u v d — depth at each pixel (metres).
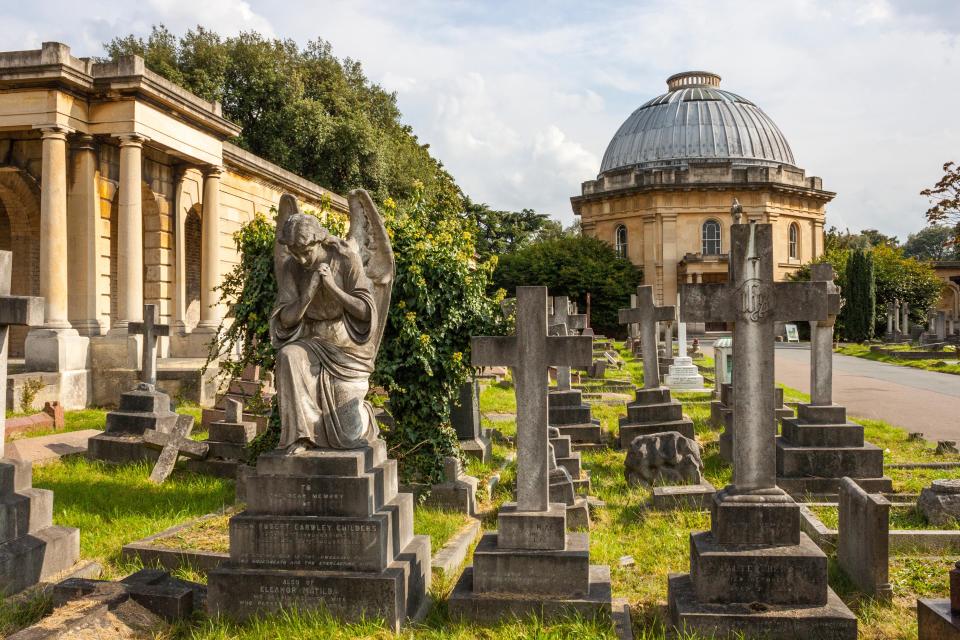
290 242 6.16
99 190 20.83
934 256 113.69
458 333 9.72
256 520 5.92
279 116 38.31
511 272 59.97
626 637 5.55
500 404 18.66
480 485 10.18
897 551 7.48
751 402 6.09
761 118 68.38
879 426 15.80
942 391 23.06
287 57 42.47
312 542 5.86
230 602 5.80
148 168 23.19
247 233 10.48
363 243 6.76
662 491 9.30
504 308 11.13
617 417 16.73
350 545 5.83
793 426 10.41
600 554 7.50
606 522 8.81
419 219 10.19
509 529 6.12
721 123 66.38
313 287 6.31
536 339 6.37
